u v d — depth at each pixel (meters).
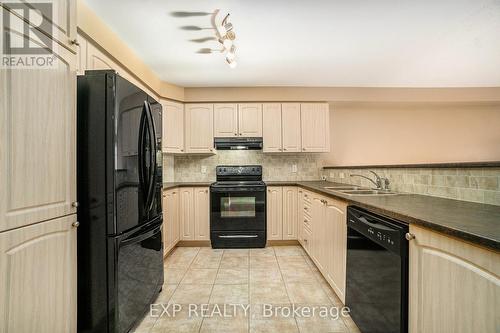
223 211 3.41
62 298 1.24
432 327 0.96
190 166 3.96
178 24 2.03
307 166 4.02
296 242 3.56
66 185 1.27
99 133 1.47
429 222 0.95
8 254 0.95
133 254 1.67
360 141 4.21
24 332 1.02
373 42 2.38
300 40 2.32
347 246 1.74
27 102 1.04
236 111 3.67
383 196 1.82
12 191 0.97
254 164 3.98
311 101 3.70
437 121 4.26
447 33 2.22
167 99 3.45
